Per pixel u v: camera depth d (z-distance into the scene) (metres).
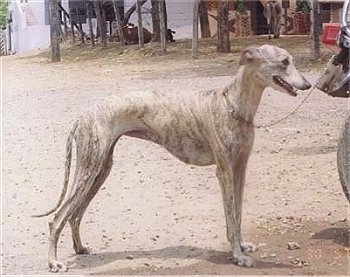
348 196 3.84
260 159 5.69
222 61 11.10
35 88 9.88
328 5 10.71
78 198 3.76
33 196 5.23
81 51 13.84
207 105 3.69
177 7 14.88
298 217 4.36
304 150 5.93
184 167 5.74
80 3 14.64
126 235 4.22
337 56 3.98
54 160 6.23
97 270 3.67
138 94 3.79
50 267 3.69
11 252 4.04
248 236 4.05
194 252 3.87
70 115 8.06
